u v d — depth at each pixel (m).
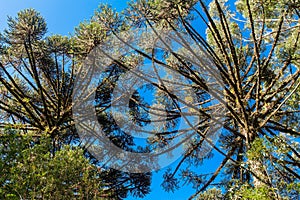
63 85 10.35
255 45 7.47
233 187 6.24
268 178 5.45
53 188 4.24
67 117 9.05
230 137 9.77
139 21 7.37
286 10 7.21
